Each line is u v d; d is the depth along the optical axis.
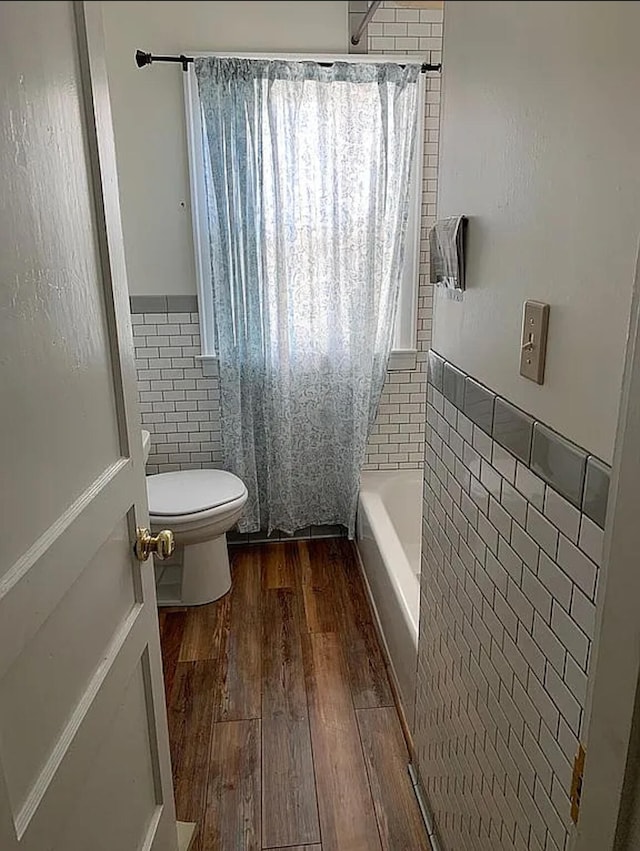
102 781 0.99
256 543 2.93
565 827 0.83
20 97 0.71
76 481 0.88
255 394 2.64
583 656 0.78
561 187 0.79
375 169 2.39
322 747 1.80
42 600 0.77
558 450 0.83
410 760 1.75
